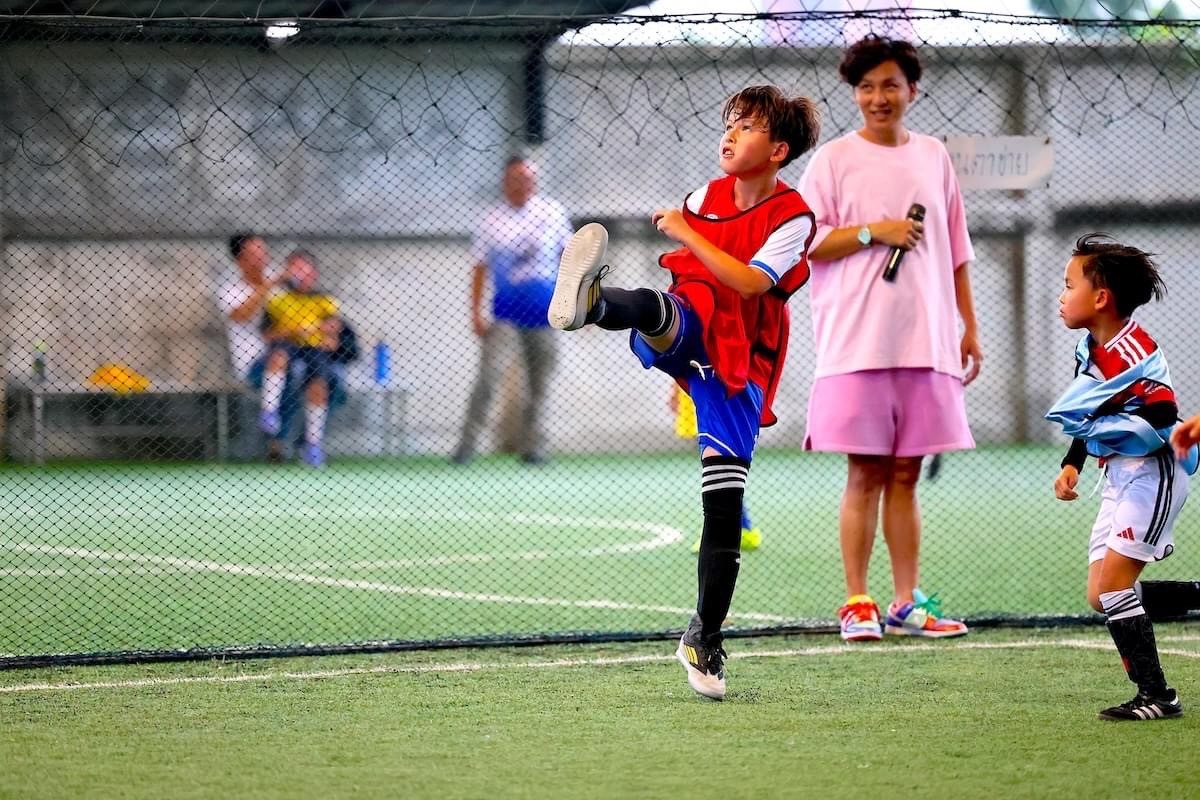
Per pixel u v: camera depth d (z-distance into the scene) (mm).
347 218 51500
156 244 49406
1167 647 20344
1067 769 13914
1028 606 24875
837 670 19000
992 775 13711
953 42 30047
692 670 16828
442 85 46156
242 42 34750
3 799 13016
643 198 52781
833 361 21562
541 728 15695
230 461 50031
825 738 15188
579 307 15812
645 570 28766
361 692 17625
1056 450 53750
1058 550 31453
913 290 21453
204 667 19266
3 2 32969
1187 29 25922
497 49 43688
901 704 16859
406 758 14414
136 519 36688
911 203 21562
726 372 16703
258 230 50219
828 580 27547
